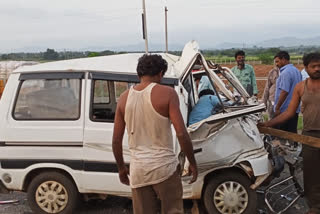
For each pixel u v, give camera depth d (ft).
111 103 16.46
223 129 14.94
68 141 15.52
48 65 16.55
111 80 15.69
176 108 10.26
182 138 10.19
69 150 15.56
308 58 14.15
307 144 14.20
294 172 15.90
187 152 10.46
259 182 14.87
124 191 15.43
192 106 17.83
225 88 16.19
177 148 14.37
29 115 15.88
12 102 15.99
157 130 10.37
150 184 10.54
